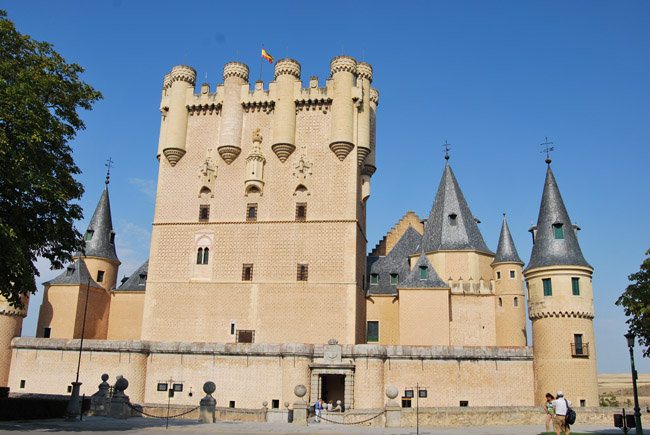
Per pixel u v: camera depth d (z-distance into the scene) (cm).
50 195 2411
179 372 4034
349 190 4656
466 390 3928
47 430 2177
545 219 4238
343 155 4703
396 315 4925
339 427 2684
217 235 4725
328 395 4225
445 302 4572
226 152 4803
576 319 3906
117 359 4062
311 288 4503
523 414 3134
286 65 4881
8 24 2552
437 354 3962
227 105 4875
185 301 4622
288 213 4681
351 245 4544
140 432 2198
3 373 4194
